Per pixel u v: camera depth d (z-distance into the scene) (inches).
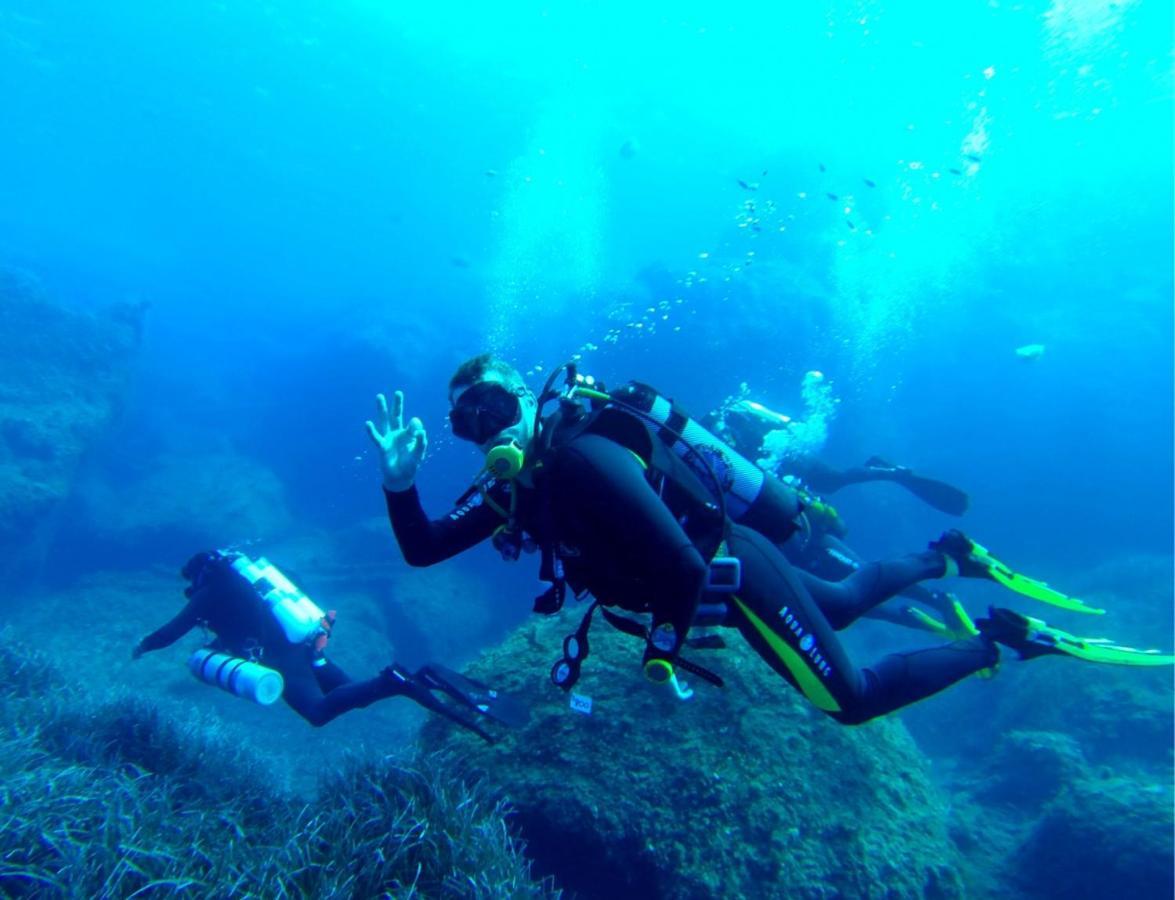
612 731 179.9
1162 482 651.5
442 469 742.5
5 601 461.4
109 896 122.3
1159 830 226.5
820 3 1214.9
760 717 184.9
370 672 466.3
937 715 423.8
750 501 84.5
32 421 519.8
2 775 148.5
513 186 2003.0
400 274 2132.1
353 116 1952.5
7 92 1798.7
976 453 716.7
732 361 679.7
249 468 730.8
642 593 68.1
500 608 581.0
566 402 75.4
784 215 905.5
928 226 843.4
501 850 149.7
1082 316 739.4
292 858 139.1
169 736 203.3
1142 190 816.3
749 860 163.6
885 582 96.7
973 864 264.2
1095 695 346.9
